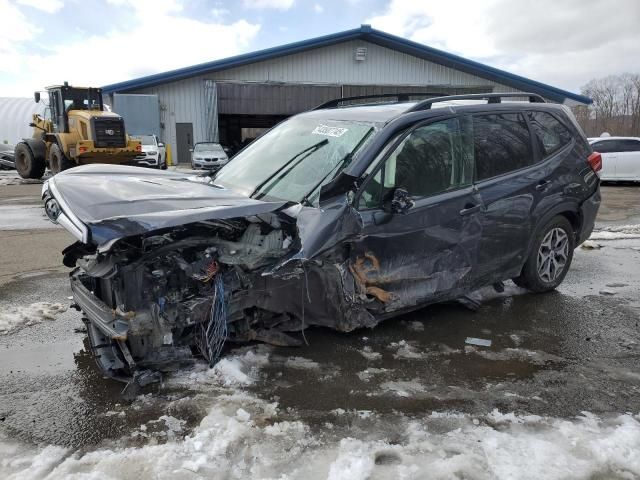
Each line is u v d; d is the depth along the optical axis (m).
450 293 4.16
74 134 16.00
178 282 3.16
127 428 2.82
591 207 5.15
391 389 3.26
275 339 3.68
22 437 2.74
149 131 24.70
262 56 24.94
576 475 2.44
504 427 2.86
